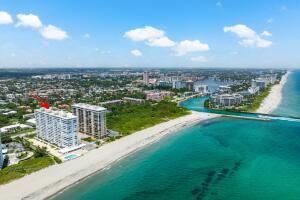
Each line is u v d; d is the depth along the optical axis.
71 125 171.62
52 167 143.00
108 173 138.75
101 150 172.75
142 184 127.06
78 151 169.38
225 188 123.06
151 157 163.12
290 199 113.06
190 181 130.38
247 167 147.12
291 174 137.50
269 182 128.75
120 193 118.25
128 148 177.62
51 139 187.75
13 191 116.38
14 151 172.38
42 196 113.00
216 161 156.62
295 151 173.62
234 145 187.62
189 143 193.25
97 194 117.00
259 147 182.50
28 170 137.50
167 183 128.38
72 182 126.06
